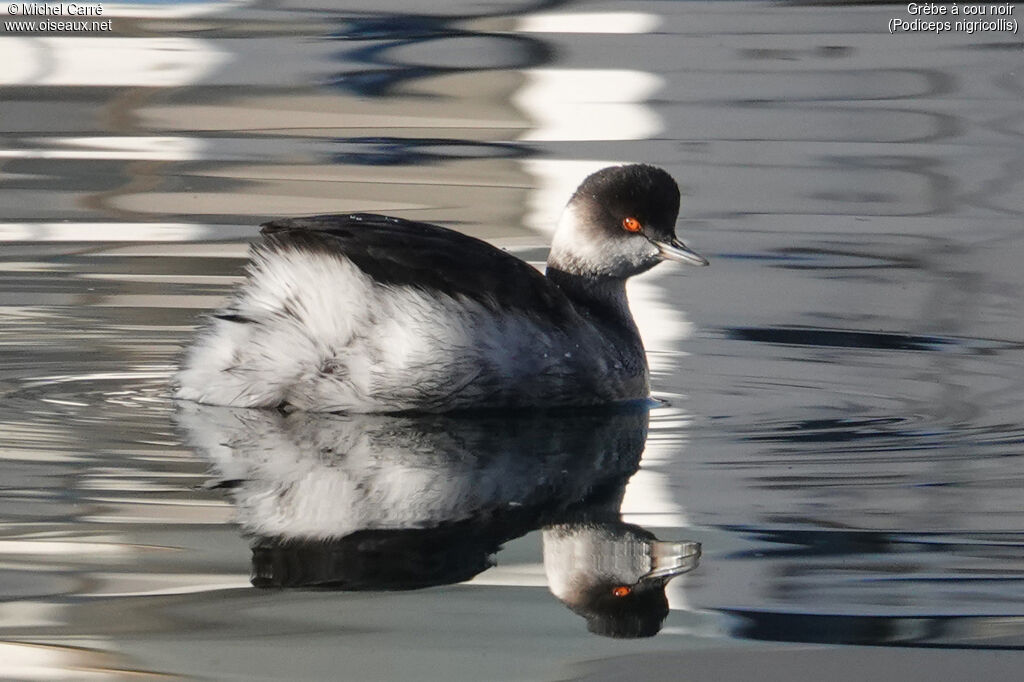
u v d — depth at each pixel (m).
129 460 10.77
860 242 17.27
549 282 12.59
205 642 7.93
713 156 19.39
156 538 9.30
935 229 17.48
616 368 12.61
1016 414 12.30
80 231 16.94
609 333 12.94
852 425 12.05
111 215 17.45
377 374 11.73
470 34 23.53
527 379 12.17
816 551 9.34
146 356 13.43
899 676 7.69
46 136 19.92
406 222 12.32
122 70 22.08
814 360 13.89
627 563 9.13
